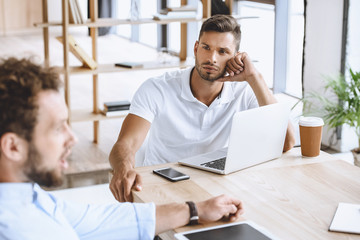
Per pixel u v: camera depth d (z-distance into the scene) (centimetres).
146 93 254
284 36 605
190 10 471
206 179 207
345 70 454
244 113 205
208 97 258
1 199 128
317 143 231
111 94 677
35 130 124
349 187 199
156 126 263
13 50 884
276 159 230
